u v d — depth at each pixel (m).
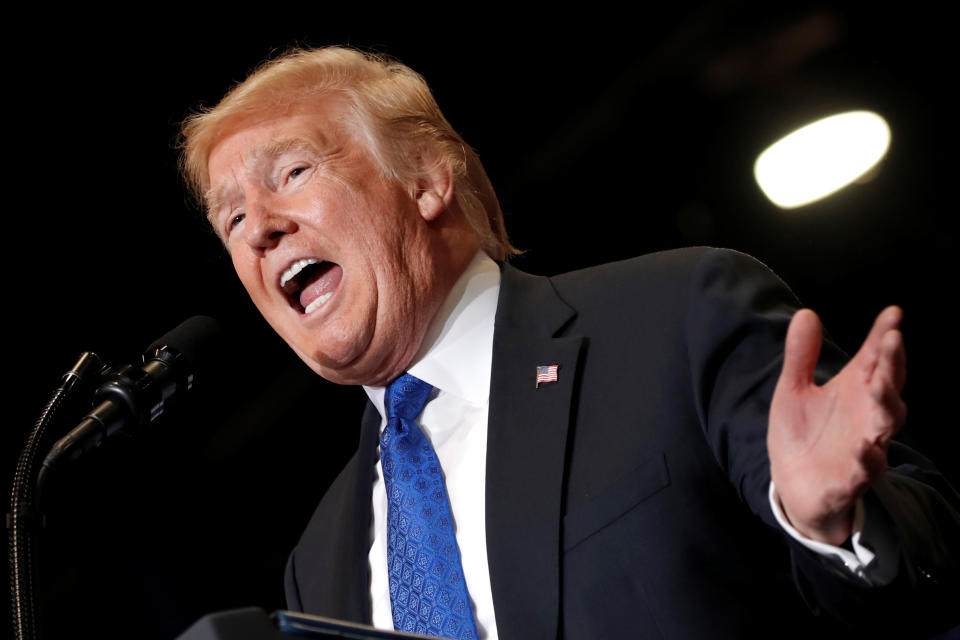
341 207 2.21
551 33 5.16
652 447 1.86
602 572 1.79
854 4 4.86
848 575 1.43
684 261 2.07
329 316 2.21
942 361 4.86
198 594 4.65
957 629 1.62
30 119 4.39
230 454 4.97
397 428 2.21
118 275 4.70
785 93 5.07
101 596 4.54
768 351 1.83
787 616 1.78
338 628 1.06
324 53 2.43
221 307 4.91
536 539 1.84
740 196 5.24
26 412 4.51
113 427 1.84
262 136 2.29
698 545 1.78
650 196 5.40
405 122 2.36
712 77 5.20
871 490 1.45
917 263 4.94
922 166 4.90
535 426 1.96
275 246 2.23
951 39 4.77
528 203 5.48
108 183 4.59
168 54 4.47
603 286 2.15
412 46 5.02
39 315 4.57
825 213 5.07
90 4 4.23
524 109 5.42
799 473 1.36
